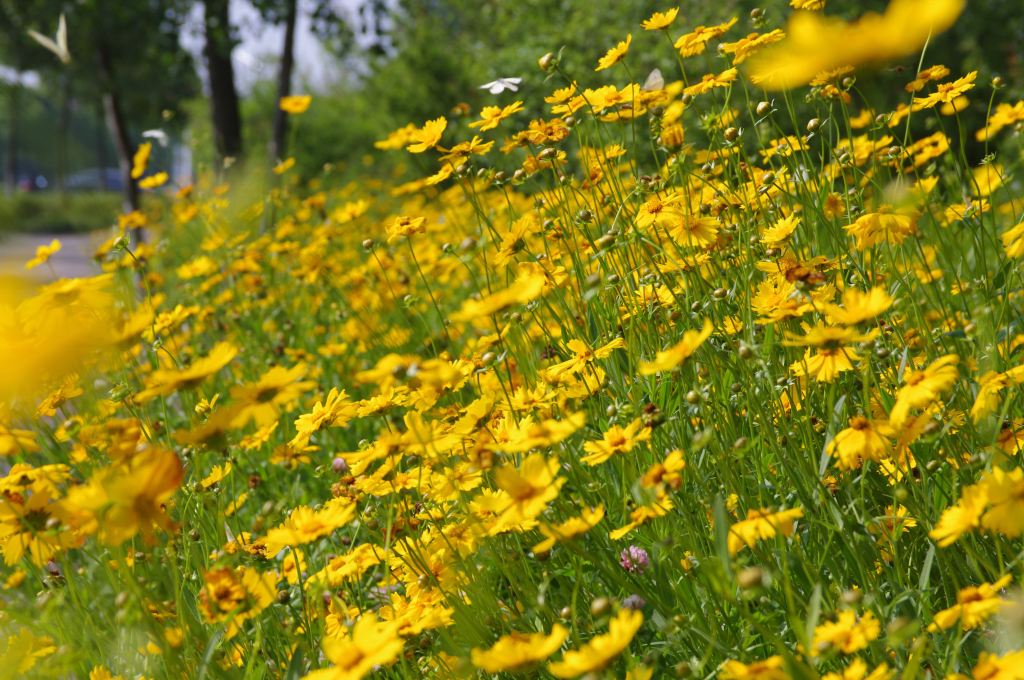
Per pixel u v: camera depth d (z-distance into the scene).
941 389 1.57
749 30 5.76
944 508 1.64
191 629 1.68
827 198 2.37
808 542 1.72
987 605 1.24
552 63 2.53
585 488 1.89
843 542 1.59
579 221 2.29
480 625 1.64
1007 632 1.38
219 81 11.83
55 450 2.61
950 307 2.27
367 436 3.25
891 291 2.18
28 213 22.23
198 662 1.62
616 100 2.46
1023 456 1.66
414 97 12.58
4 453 1.72
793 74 0.81
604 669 1.20
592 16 7.11
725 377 2.06
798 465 1.70
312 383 1.41
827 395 1.81
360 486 1.81
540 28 7.92
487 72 8.66
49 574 2.06
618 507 1.86
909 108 2.39
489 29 10.35
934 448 1.74
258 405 1.39
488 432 1.85
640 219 2.24
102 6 12.56
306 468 3.13
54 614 1.76
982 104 5.55
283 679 1.67
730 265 2.28
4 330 1.34
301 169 16.12
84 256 10.66
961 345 1.95
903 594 1.39
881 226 1.98
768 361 1.91
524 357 2.24
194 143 7.23
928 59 9.25
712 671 1.51
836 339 1.52
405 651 1.69
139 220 5.05
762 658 1.57
